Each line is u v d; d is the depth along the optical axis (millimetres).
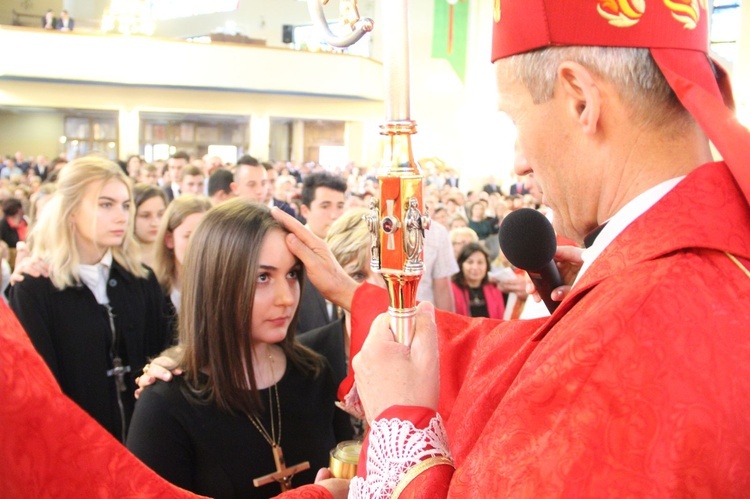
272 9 19375
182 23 20578
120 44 15641
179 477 1347
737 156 640
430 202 9492
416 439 755
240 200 1468
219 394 1381
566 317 712
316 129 18906
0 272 2945
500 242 1053
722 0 8133
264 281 1402
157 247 2998
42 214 2430
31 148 18594
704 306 630
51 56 15312
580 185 785
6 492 693
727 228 670
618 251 706
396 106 764
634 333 623
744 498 590
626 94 732
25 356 731
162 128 18250
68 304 2352
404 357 803
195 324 1405
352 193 9000
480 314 3883
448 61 15594
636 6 712
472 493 647
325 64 16938
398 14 750
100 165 2477
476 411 842
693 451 577
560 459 605
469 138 15500
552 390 640
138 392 1433
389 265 790
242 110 17016
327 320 2686
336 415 1657
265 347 1492
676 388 596
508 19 796
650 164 745
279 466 1394
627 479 582
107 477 761
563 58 749
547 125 783
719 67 801
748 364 614
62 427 735
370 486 765
